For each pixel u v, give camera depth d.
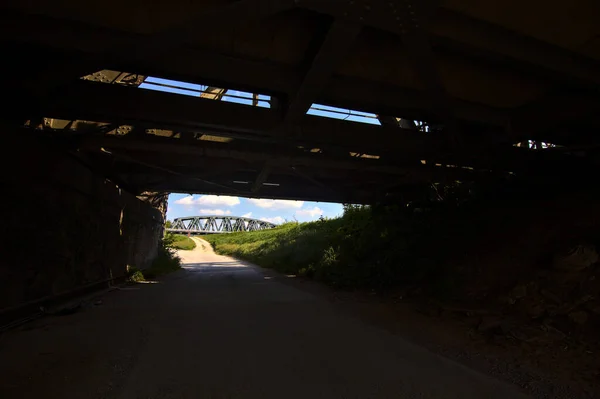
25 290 6.30
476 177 10.95
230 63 5.60
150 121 6.78
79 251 8.59
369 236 13.00
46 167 6.90
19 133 6.10
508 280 6.85
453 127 7.20
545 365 4.12
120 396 3.32
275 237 30.50
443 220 10.84
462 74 6.08
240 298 9.24
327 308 7.80
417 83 6.42
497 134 8.31
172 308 7.75
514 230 8.24
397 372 4.00
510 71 6.04
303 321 6.53
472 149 8.27
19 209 6.09
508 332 5.12
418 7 4.16
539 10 4.45
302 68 5.82
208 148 8.52
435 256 9.25
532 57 5.11
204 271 19.30
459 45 5.09
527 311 5.70
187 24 4.20
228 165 11.09
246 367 4.12
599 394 3.39
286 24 5.01
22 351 4.52
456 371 4.03
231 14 4.09
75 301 8.11
